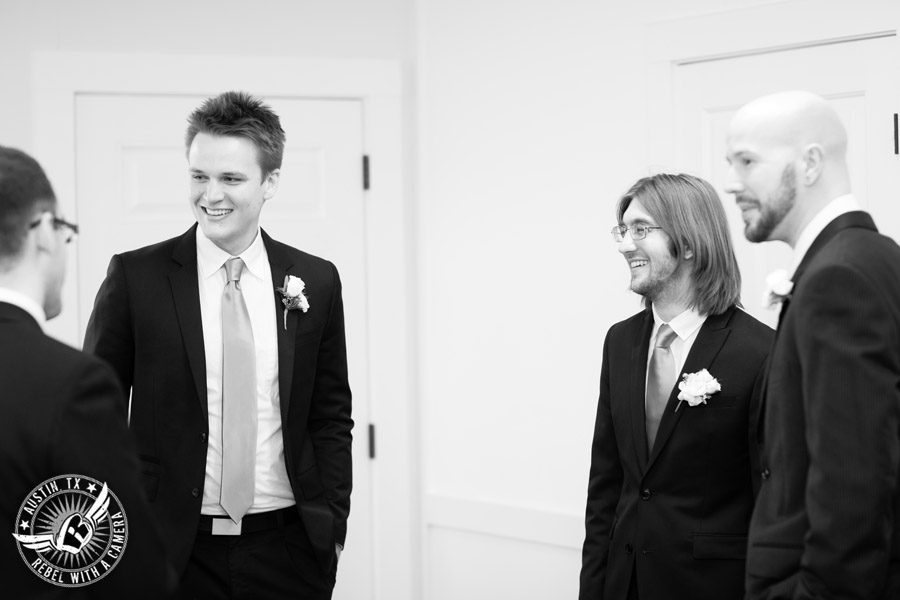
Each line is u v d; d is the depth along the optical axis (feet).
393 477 12.09
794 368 5.41
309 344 7.84
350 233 12.00
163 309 7.46
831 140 5.57
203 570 7.41
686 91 10.17
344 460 8.18
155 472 7.36
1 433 4.41
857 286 5.06
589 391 10.82
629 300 10.52
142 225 11.50
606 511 7.41
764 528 5.51
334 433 8.21
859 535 4.86
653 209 6.93
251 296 7.74
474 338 11.68
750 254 9.80
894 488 4.95
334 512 8.02
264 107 7.72
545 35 11.05
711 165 10.03
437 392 11.96
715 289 6.91
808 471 5.30
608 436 7.46
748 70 9.78
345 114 11.98
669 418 6.81
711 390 6.61
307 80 11.83
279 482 7.63
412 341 12.16
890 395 4.95
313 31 11.94
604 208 10.69
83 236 11.35
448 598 11.92
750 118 5.65
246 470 7.38
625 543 6.95
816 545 4.97
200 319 7.47
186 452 7.32
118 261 7.68
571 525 10.87
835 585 4.92
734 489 6.71
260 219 11.76
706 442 6.70
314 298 7.97
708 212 6.95
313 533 7.66
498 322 11.49
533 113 11.16
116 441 4.62
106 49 11.43
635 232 7.00
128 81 11.39
